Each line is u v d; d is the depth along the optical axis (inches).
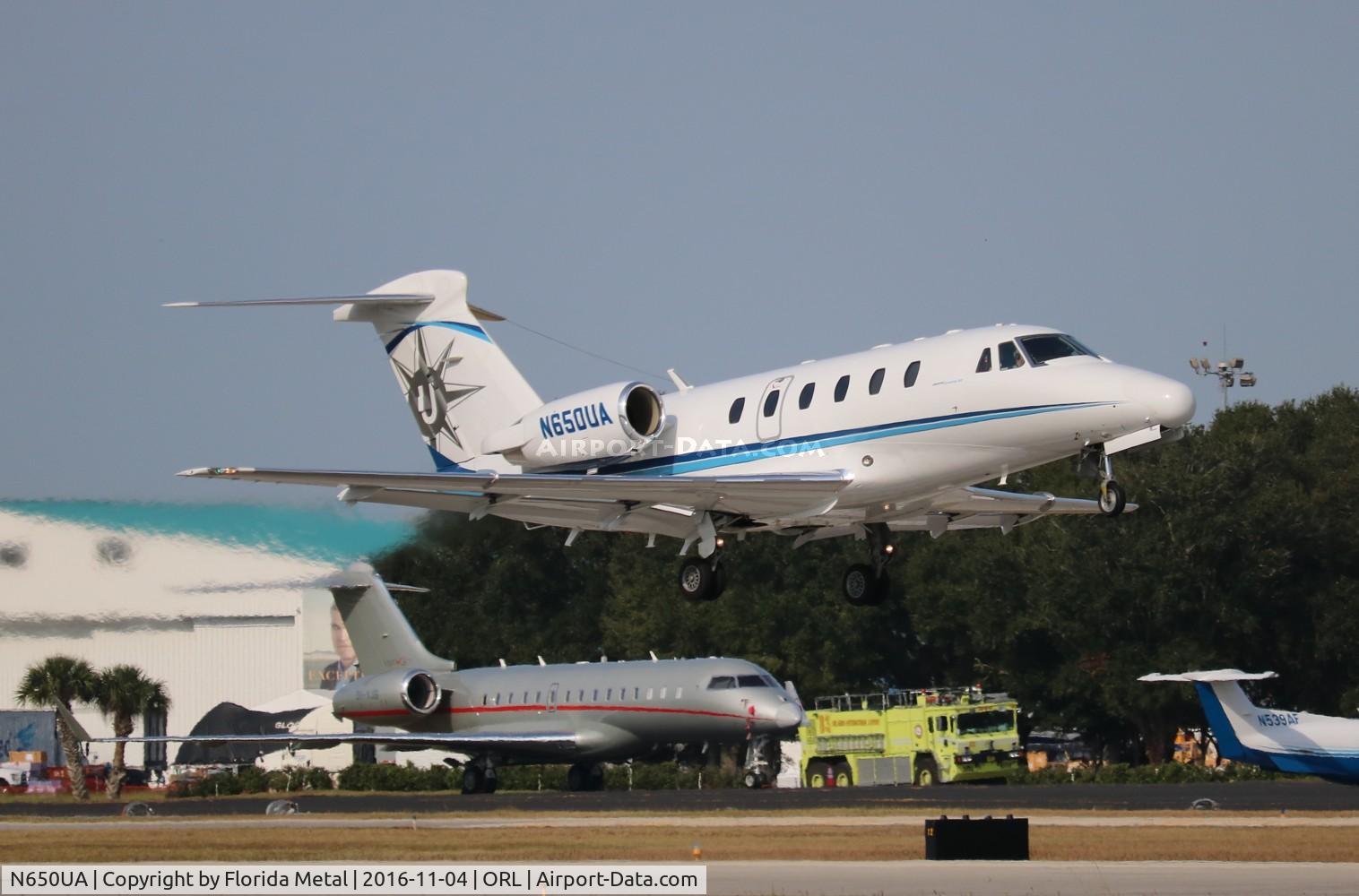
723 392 3814.0
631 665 5871.1
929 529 3870.6
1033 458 3292.3
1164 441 3193.9
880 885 2417.6
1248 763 4810.5
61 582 5088.6
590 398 3809.1
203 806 5388.8
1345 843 2950.3
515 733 5940.0
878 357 3528.5
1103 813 3865.7
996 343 3321.9
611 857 2874.0
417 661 6254.9
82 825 4190.5
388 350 4392.2
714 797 5088.6
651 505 3715.6
